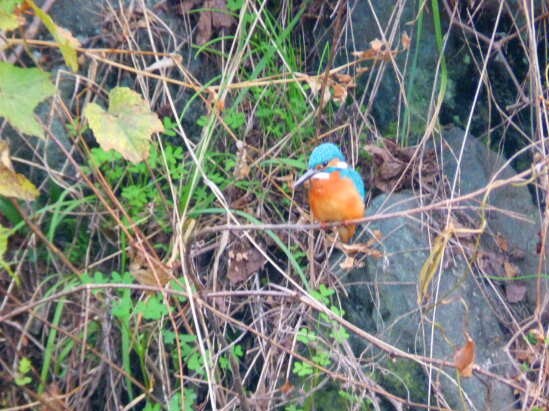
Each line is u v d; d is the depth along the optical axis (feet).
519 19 34.14
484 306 29.50
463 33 34.01
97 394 27.66
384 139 32.22
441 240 22.77
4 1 19.61
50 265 28.17
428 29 33.76
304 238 30.17
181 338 26.35
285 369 28.48
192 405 27.78
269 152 30.27
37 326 27.25
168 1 32.19
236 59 28.84
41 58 29.27
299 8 34.30
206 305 23.20
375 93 32.32
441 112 33.96
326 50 33.96
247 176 30.63
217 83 32.45
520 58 34.55
